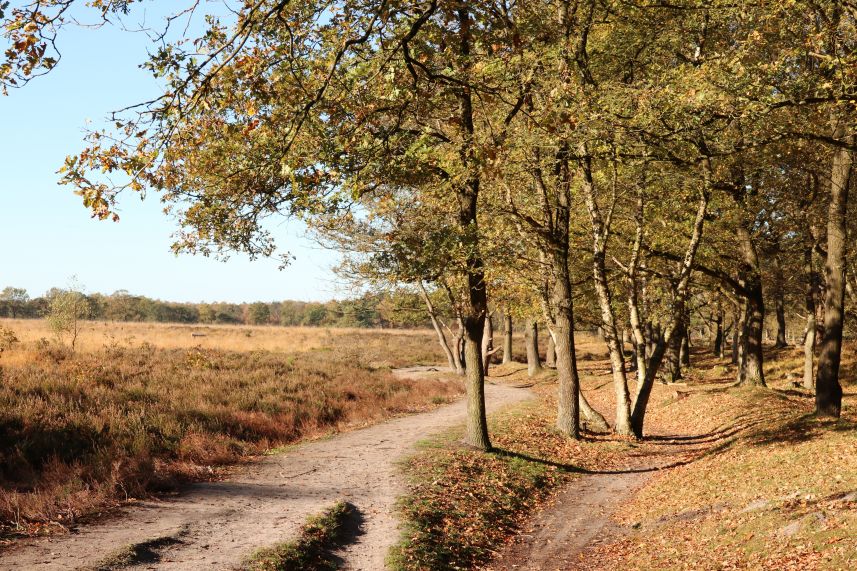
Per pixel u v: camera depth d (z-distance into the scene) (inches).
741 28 513.3
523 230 714.2
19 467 458.3
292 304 6067.9
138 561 303.9
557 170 717.9
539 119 375.6
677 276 932.0
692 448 752.3
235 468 553.0
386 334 3284.9
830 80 416.5
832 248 657.6
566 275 786.2
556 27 493.0
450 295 655.8
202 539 346.0
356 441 703.1
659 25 651.5
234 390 889.5
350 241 935.7
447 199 613.9
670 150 491.8
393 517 424.5
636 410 828.0
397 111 378.0
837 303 649.6
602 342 2511.1
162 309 5329.7
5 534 331.3
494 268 638.5
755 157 639.8
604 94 534.3
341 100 324.8
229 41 274.2
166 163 296.8
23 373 776.3
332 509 418.9
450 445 657.6
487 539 434.6
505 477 575.8
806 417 668.1
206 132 317.7
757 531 370.6
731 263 1013.8
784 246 1041.5
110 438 550.9
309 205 411.8
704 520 430.0
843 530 322.7
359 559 354.3
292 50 293.7
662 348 827.4
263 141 356.5
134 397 737.6
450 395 1214.3
